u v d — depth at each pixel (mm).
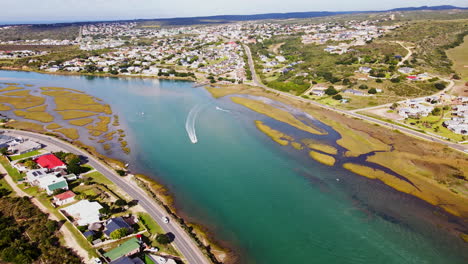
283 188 101000
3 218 77750
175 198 94250
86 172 106438
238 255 72250
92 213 81250
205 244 75062
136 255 68062
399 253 74125
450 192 98188
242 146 133375
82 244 70812
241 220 84875
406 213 88375
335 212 88938
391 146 130125
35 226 75875
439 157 119500
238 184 102938
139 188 96750
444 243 77125
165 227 78500
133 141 138250
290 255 73125
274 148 131250
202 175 108438
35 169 105250
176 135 146000
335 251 74688
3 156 116375
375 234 80250
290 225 83250
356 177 107312
